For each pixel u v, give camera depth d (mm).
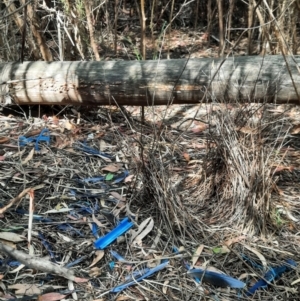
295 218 796
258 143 797
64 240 742
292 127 1075
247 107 951
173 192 790
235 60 1032
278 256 718
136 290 664
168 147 1000
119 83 1049
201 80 1022
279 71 998
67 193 846
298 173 914
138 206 811
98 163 946
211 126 918
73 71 1072
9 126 1084
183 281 677
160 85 1037
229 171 806
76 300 645
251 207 763
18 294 646
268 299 652
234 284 667
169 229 748
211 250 726
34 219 778
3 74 1104
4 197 824
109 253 723
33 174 894
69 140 1027
